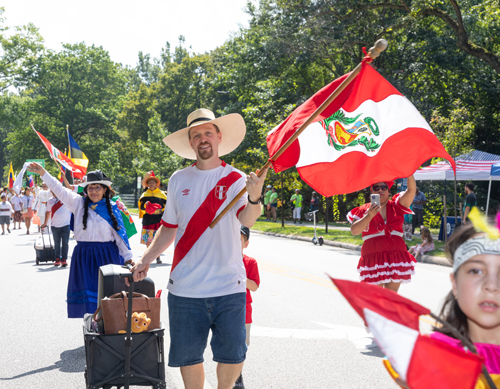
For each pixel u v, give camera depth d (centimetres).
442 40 2430
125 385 417
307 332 670
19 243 1991
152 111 6506
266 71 3098
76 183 1212
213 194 381
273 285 1008
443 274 1160
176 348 373
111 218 606
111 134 7406
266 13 2811
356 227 605
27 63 6569
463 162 1952
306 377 508
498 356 183
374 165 472
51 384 494
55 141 7200
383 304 159
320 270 1209
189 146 475
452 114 1914
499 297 171
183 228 384
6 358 575
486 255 171
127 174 6097
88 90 7469
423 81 2856
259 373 520
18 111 6850
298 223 3119
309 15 2589
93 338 417
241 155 3078
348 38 2567
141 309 435
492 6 2256
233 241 378
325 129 468
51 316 768
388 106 467
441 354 150
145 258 403
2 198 2533
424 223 2583
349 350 595
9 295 922
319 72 3259
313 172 470
